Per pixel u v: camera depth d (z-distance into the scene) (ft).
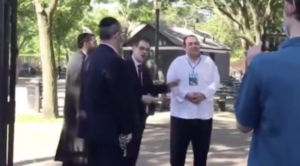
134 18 153.79
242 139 42.09
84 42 23.48
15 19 15.05
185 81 23.54
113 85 17.94
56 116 53.98
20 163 30.76
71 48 157.48
